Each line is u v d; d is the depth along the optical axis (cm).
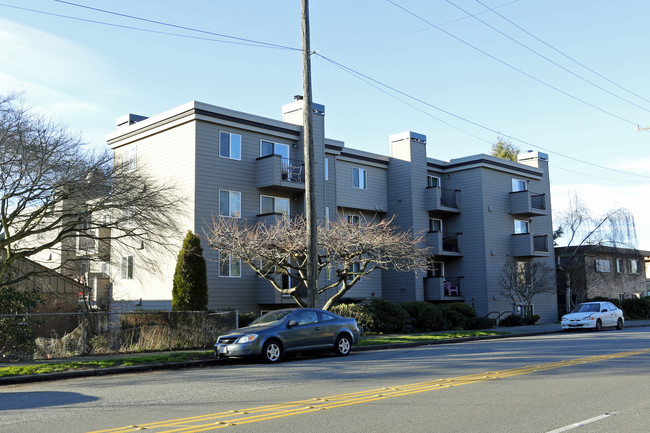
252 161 2873
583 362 1439
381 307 2823
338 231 2272
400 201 3588
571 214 4312
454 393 1002
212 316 2059
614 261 4831
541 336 2620
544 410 854
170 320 1967
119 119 3241
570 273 4206
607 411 845
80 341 1816
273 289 2759
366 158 3528
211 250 2661
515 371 1280
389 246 2228
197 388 1127
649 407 872
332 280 3136
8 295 1831
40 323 1920
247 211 2819
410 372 1290
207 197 2680
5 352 1680
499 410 855
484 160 3753
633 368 1317
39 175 1811
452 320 3162
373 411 855
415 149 3609
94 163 1939
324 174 3086
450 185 3888
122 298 2762
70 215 1931
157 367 1547
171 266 2659
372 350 1995
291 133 3005
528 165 4091
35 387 1240
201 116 2673
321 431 737
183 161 2709
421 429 741
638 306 4541
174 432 739
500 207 3862
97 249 2281
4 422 832
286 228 2319
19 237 1911
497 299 3700
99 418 845
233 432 736
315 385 1126
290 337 1642
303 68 1902
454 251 3709
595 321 2995
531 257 4019
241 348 1565
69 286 2434
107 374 1457
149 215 2039
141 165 2462
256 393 1047
